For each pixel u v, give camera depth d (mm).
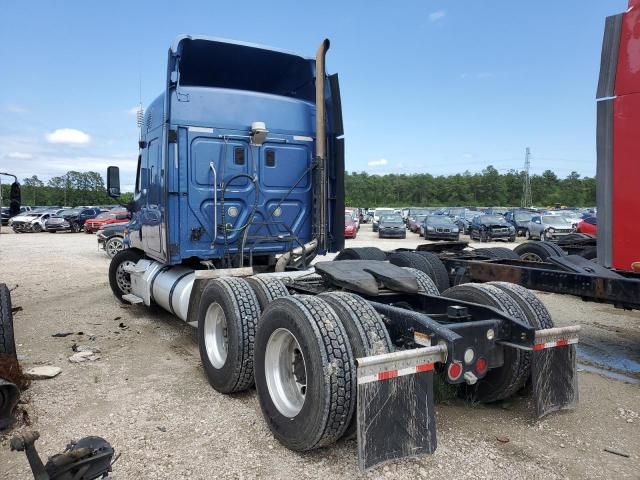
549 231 26156
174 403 4461
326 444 3367
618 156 4926
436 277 7074
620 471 3297
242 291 4594
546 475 3240
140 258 8781
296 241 6641
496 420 4059
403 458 3045
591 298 5383
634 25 4797
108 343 6480
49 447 3629
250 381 4523
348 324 3373
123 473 3266
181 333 6992
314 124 6836
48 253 18516
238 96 6262
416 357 3125
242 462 3410
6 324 4582
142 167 7449
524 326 3533
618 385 4973
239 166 6281
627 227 4883
